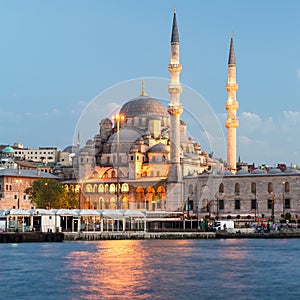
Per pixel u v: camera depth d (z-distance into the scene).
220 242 155.88
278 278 83.94
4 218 166.75
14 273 88.38
